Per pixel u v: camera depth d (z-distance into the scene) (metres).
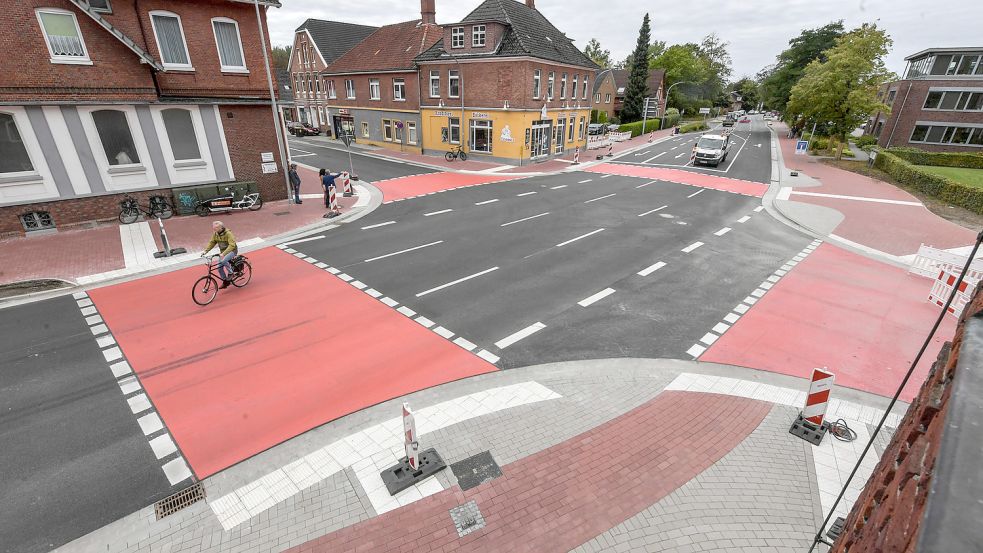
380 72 35.59
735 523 5.58
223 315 10.36
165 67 16.66
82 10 14.46
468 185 24.83
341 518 5.65
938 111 38.59
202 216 17.88
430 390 7.90
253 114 18.98
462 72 31.00
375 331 9.73
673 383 8.12
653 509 5.75
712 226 17.55
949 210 20.84
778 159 36.56
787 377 8.36
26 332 9.61
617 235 16.14
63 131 15.08
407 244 15.05
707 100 96.00
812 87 37.06
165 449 6.68
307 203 20.31
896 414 7.43
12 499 5.90
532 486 6.04
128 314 10.37
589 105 40.34
